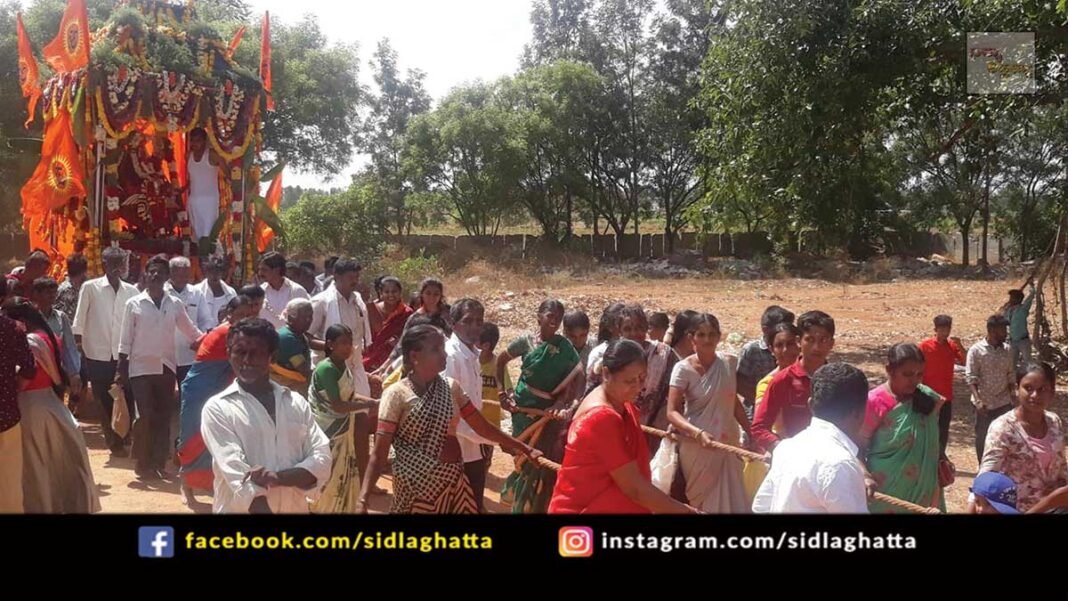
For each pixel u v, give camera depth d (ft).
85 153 41.06
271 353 15.08
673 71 137.69
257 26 108.58
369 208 112.98
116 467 29.40
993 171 129.59
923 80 43.04
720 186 46.21
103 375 30.71
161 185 46.85
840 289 108.47
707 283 114.42
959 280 120.16
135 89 41.16
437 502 16.53
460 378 21.53
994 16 38.83
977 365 29.09
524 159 132.46
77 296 34.30
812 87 40.93
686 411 19.71
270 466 14.58
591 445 13.79
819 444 12.94
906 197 143.23
